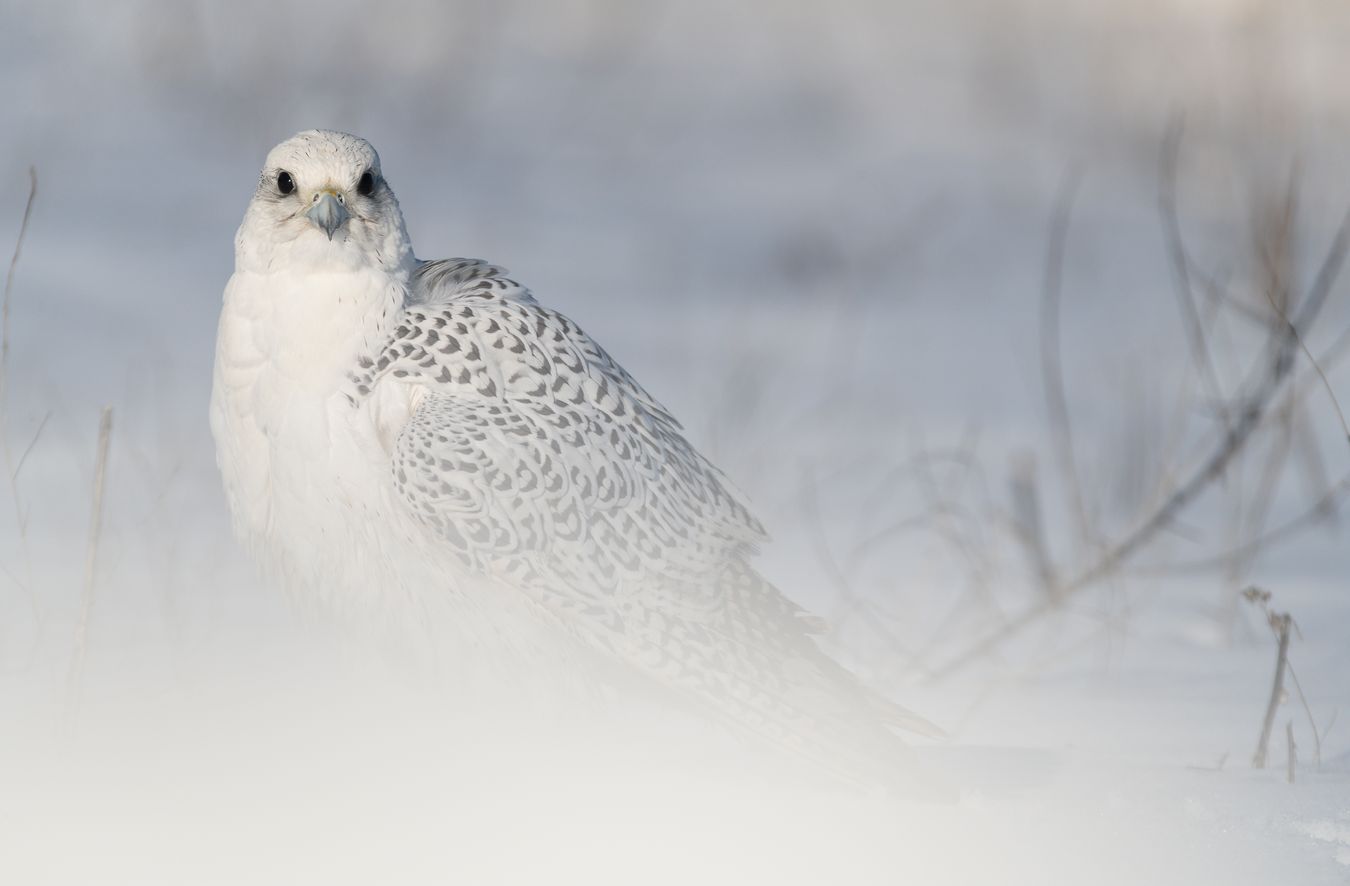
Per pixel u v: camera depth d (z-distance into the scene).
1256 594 8.30
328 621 7.71
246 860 5.85
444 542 7.25
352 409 7.38
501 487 7.25
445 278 8.05
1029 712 8.66
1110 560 10.73
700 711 7.40
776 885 5.69
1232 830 6.28
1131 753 7.83
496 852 5.97
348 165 7.56
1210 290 14.24
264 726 7.50
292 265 7.44
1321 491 14.12
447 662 7.46
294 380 7.38
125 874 5.69
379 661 7.75
